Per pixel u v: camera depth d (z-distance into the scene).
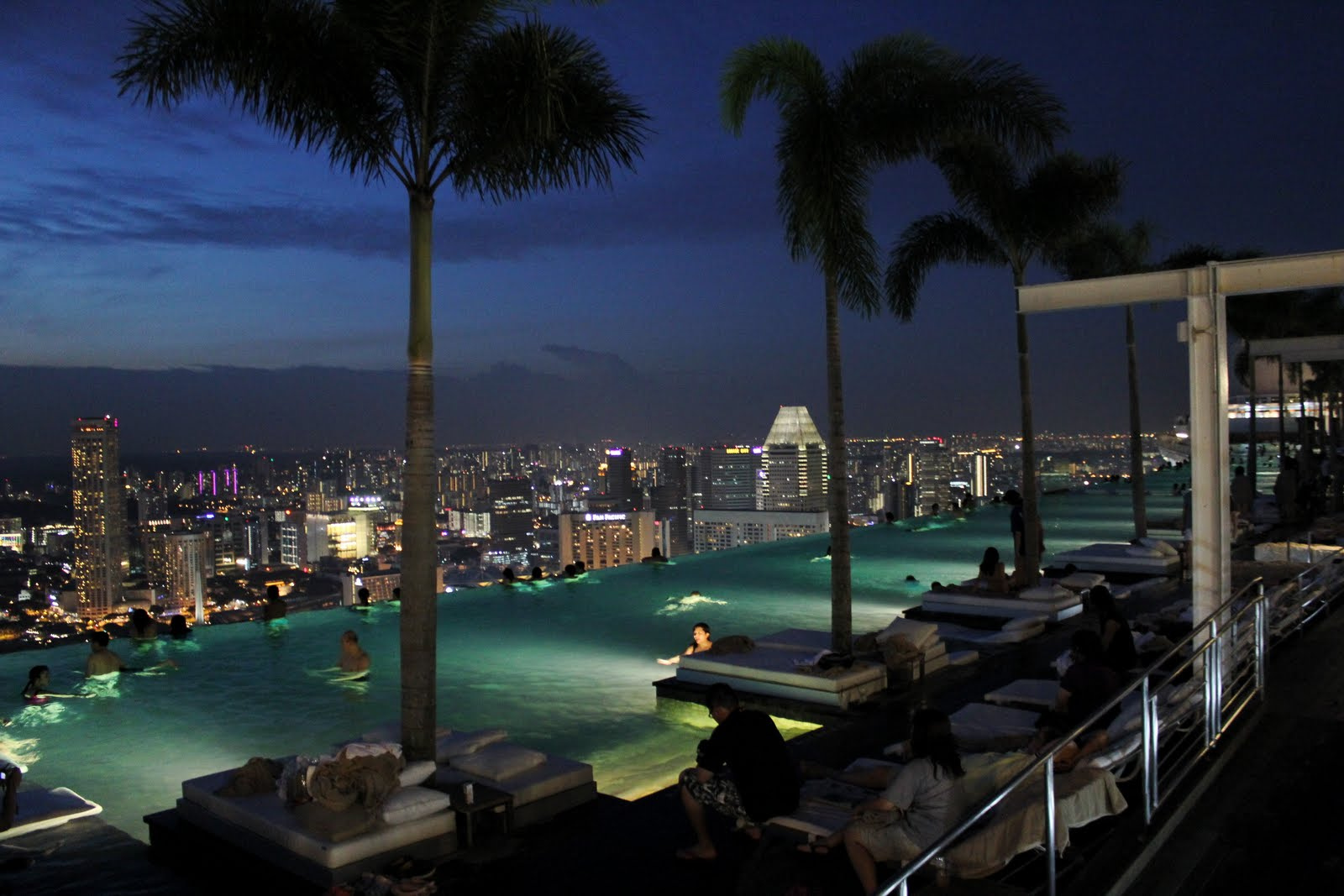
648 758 9.59
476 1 7.26
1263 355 23.47
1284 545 15.63
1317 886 4.93
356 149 7.66
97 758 9.85
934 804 5.24
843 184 11.76
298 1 7.30
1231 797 6.12
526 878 5.89
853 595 19.42
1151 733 5.61
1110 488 49.47
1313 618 11.13
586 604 18.92
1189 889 4.98
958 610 15.15
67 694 12.52
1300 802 5.96
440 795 6.36
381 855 6.00
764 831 6.04
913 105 12.43
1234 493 25.28
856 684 10.39
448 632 16.11
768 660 11.16
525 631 16.14
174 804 8.52
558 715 11.11
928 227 16.64
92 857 6.73
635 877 5.86
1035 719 8.64
